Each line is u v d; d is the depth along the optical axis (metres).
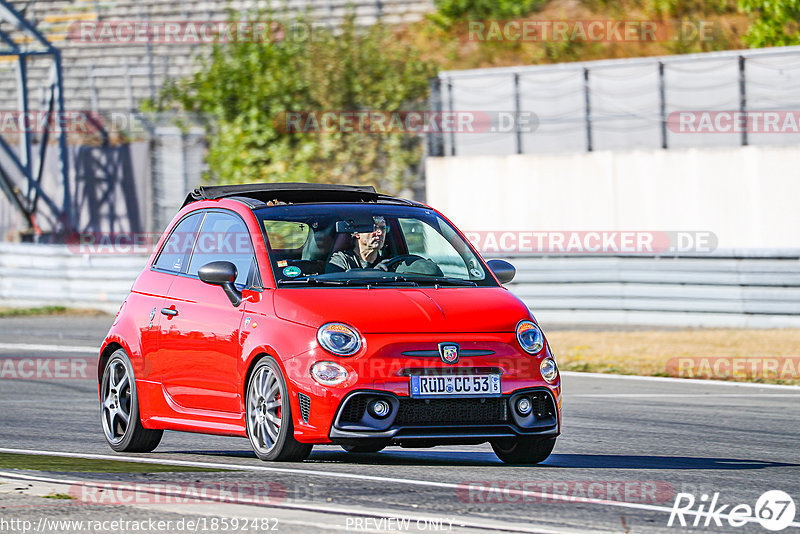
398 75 84.38
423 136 81.75
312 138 83.88
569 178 73.19
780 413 35.88
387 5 94.31
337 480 22.16
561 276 64.25
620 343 53.88
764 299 58.81
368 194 28.83
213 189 28.77
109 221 91.88
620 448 28.70
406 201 28.56
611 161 71.81
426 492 21.02
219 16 95.88
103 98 96.62
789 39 77.50
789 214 66.81
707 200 69.06
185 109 89.19
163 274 28.42
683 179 69.75
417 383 22.84
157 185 89.00
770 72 68.50
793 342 52.62
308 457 25.80
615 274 62.91
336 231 26.39
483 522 18.39
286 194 27.97
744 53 69.25
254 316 24.58
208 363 25.58
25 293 75.12
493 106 77.06
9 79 101.94
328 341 22.97
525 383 23.62
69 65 97.94
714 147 69.75
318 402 22.70
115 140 91.44
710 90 70.38
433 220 27.69
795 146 66.50
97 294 72.25
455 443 23.66
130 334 28.14
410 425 22.81
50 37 99.25
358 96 83.94
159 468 24.06
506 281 27.41
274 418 23.80
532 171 74.31
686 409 36.78
